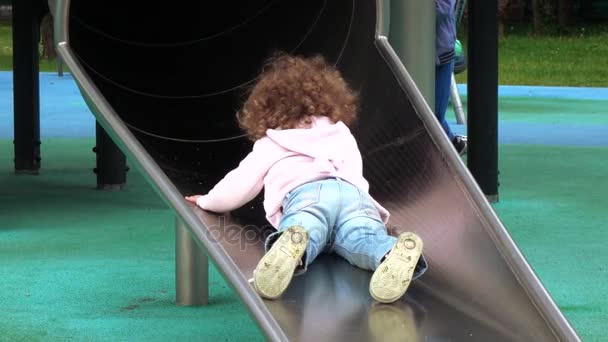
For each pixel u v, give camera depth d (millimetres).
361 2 4281
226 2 5113
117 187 7324
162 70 4898
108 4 4750
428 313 3141
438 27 7641
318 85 4070
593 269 5008
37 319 4141
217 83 4926
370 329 2996
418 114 3850
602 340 3887
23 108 7945
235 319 4184
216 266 2881
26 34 7871
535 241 5656
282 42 4836
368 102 4188
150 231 5883
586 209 6629
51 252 5336
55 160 8711
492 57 6734
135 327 4051
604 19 29953
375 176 4016
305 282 3445
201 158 4469
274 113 4004
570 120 12383
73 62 3398
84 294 4523
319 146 3914
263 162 3893
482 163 6820
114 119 3246
